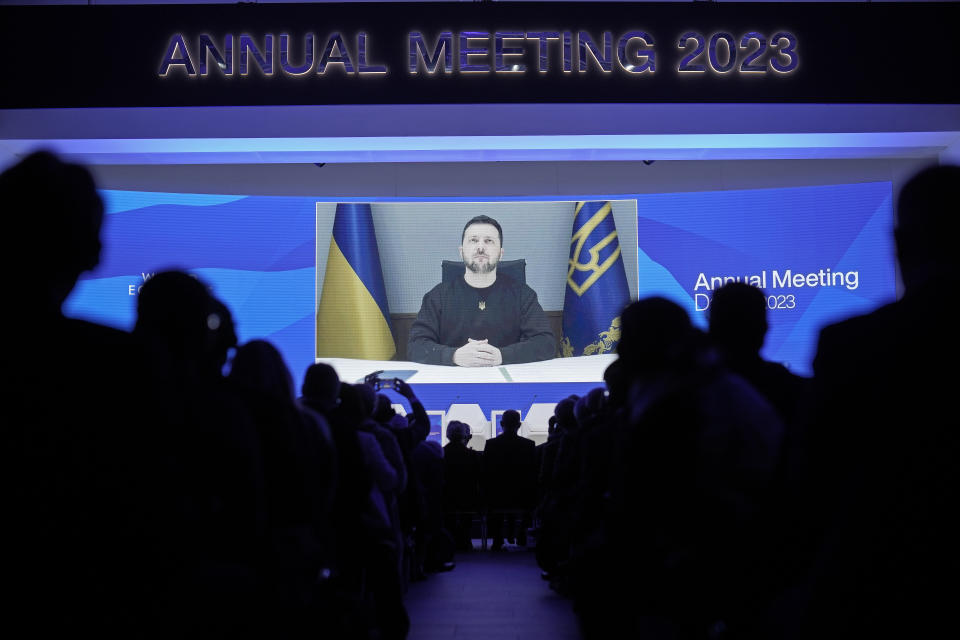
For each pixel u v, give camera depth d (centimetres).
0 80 886
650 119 910
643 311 231
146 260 1201
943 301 146
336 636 260
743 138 925
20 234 144
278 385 294
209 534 177
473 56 901
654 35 905
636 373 233
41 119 910
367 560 423
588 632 267
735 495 209
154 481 141
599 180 1302
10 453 131
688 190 1301
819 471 153
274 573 191
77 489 132
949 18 900
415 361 1261
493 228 1281
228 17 899
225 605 158
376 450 467
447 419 1258
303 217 1259
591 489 388
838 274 1216
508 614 617
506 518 1073
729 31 905
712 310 267
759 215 1239
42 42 891
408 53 900
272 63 896
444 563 860
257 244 1242
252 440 185
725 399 216
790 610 183
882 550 140
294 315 1244
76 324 142
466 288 1273
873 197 1215
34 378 135
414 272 1273
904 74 898
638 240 1263
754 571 172
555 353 1264
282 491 251
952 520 138
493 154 1051
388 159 1080
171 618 141
